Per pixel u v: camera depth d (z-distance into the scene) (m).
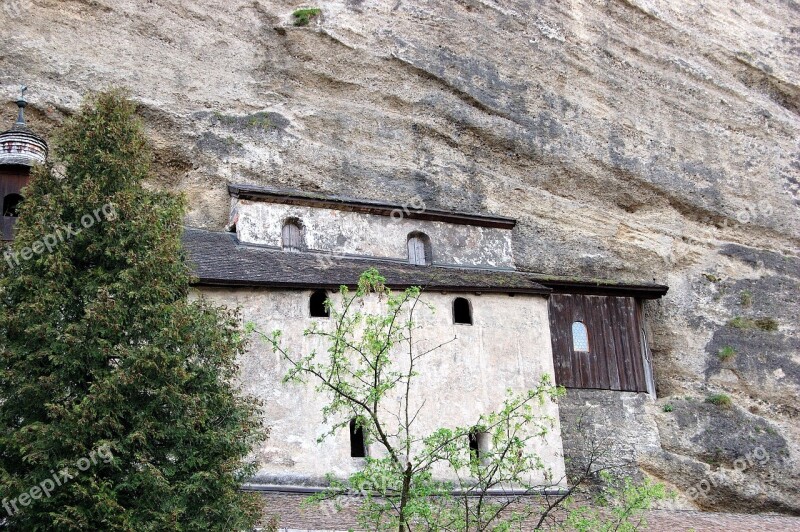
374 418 12.35
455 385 21.62
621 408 24.06
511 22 28.53
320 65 26.16
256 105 25.09
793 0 34.06
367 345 13.37
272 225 23.53
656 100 29.42
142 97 23.58
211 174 23.89
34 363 13.36
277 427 19.72
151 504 12.93
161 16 24.69
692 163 28.86
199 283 20.23
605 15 30.28
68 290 13.81
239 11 26.02
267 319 20.70
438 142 26.69
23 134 21.11
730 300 27.19
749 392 25.98
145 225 14.48
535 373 22.58
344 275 22.08
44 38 22.97
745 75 31.73
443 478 20.22
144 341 13.91
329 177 25.08
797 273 28.05
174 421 13.55
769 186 29.45
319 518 16.91
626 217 27.77
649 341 26.27
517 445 12.80
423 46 27.25
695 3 32.06
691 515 21.70
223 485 13.41
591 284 24.97
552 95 28.14
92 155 15.12
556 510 18.48
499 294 23.06
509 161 27.23
